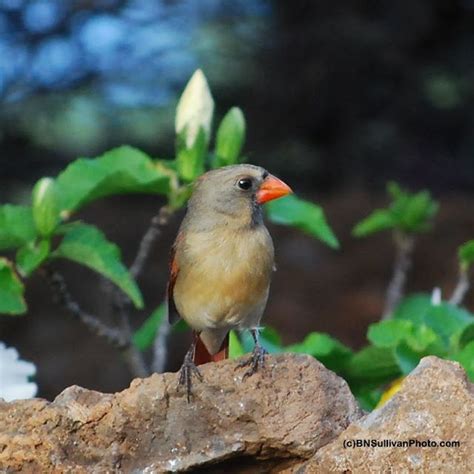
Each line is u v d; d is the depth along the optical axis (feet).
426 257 52.44
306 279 51.83
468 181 69.26
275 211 22.66
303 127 68.54
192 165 22.06
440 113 70.38
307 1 68.39
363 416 15.96
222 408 15.90
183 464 15.76
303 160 67.87
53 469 15.58
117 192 21.97
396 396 15.16
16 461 15.64
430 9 70.44
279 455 15.88
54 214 20.35
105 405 15.88
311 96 68.13
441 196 67.00
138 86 62.54
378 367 19.47
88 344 46.42
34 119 60.44
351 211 58.85
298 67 67.97
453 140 70.49
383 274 51.96
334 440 15.56
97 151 61.16
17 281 20.24
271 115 67.87
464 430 14.73
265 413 15.87
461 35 71.51
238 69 66.44
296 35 67.82
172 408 15.94
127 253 53.16
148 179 21.43
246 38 66.80
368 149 69.05
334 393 16.07
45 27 60.85
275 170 67.67
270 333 22.09
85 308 48.03
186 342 43.75
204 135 22.04
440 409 14.89
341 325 48.44
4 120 60.08
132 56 62.59
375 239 55.01
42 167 60.80
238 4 66.39
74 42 61.36
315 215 22.72
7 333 47.55
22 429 15.74
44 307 49.03
